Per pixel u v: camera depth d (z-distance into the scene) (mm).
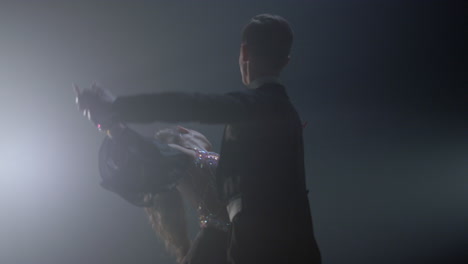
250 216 1297
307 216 1392
